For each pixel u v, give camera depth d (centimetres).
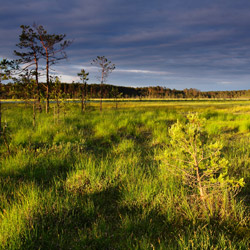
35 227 265
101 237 250
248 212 305
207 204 310
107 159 545
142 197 337
